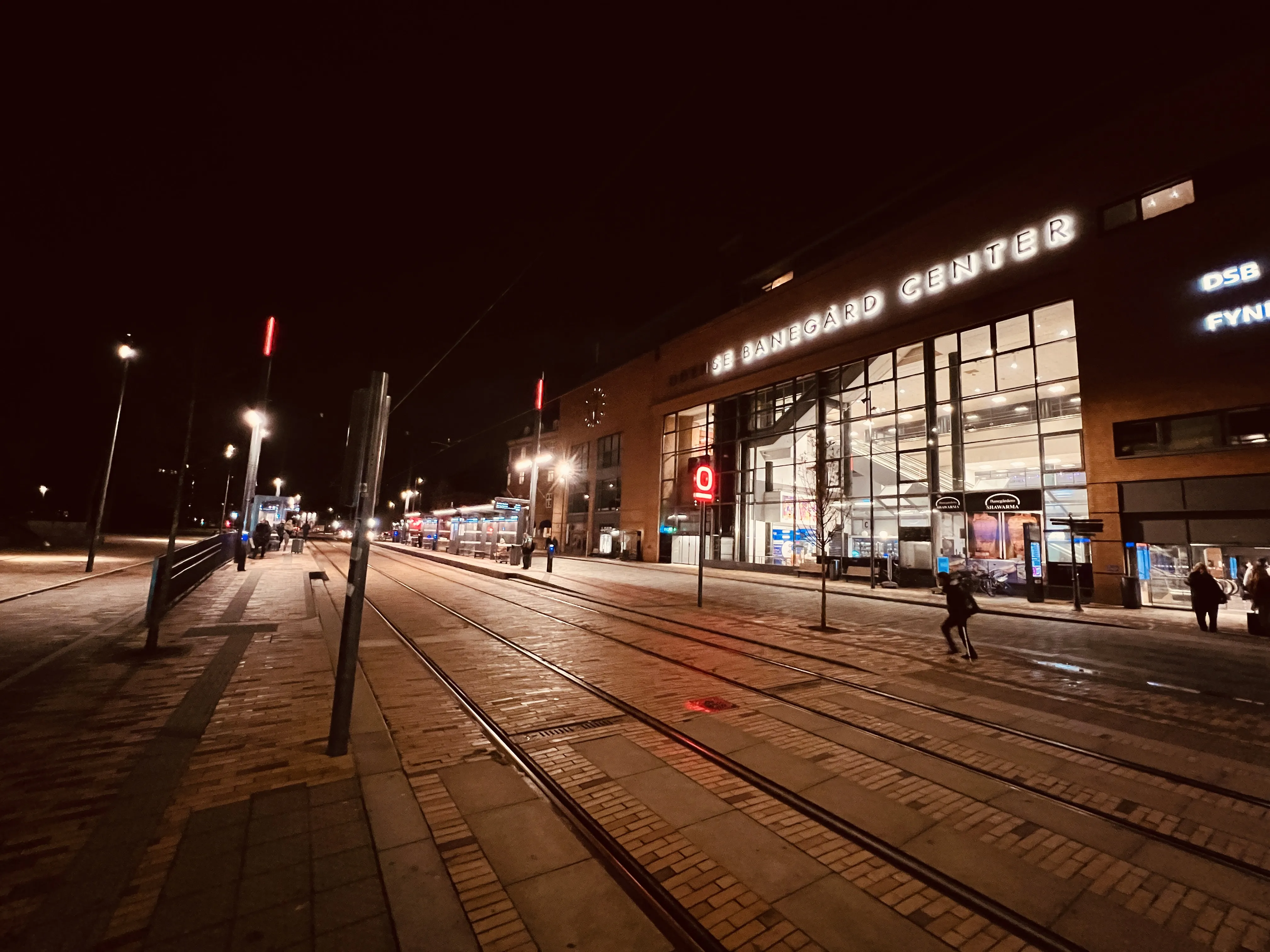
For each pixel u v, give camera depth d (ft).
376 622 35.37
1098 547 54.39
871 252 80.23
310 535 310.24
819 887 9.61
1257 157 47.73
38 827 10.35
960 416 69.36
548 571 76.69
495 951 7.72
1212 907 9.39
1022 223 63.31
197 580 46.62
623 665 25.57
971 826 11.88
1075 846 11.20
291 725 16.25
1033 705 21.12
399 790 12.42
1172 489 50.44
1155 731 18.38
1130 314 53.72
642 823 11.59
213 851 9.78
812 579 82.99
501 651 27.71
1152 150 53.57
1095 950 8.29
